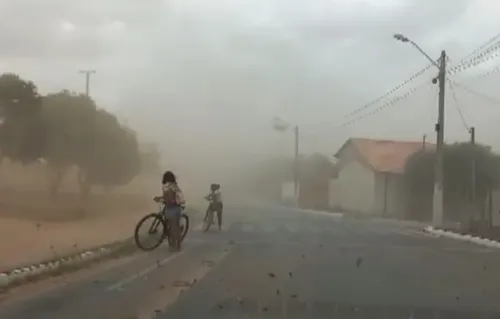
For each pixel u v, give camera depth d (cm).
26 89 3081
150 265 1451
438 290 1169
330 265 1507
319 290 1131
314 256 1698
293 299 1030
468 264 1619
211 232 2523
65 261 1377
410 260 1686
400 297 1080
